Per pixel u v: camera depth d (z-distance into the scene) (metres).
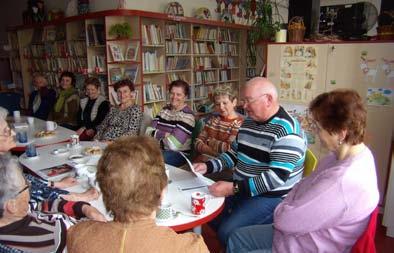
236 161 2.26
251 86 1.95
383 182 2.86
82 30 5.47
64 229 1.09
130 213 0.84
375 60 2.77
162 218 1.44
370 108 2.86
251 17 7.46
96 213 1.46
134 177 0.84
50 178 1.99
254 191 1.83
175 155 2.92
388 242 2.49
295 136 1.87
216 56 6.62
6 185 1.01
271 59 3.31
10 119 3.97
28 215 1.10
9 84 7.55
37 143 2.79
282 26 5.69
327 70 3.01
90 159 2.26
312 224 1.25
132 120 3.30
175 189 1.79
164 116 3.14
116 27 4.62
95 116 4.07
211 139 2.66
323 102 1.26
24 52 6.89
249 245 1.68
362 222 1.19
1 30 8.14
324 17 8.11
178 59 5.77
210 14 6.38
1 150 1.88
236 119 2.60
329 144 1.29
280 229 1.35
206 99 6.56
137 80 4.89
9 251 1.00
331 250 1.26
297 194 1.39
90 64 5.09
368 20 4.78
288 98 3.26
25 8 7.07
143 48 5.09
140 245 0.80
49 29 6.06
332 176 1.20
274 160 1.86
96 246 0.82
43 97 5.06
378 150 2.87
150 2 5.32
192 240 0.87
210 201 1.65
